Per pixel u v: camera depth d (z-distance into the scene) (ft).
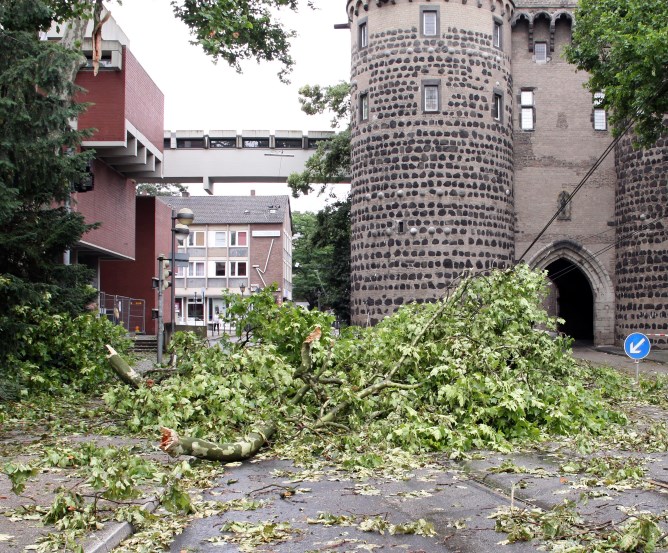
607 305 125.49
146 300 132.57
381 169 110.01
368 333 43.50
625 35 68.69
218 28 54.54
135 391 36.04
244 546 18.38
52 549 17.42
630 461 28.12
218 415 33.04
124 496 21.13
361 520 20.70
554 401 37.60
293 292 273.75
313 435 33.09
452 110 108.47
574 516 19.80
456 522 20.12
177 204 245.04
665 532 18.72
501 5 113.60
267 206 244.01
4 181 47.42
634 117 75.87
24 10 48.19
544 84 126.82
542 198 126.31
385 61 110.01
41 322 50.19
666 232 111.45
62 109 49.11
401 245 108.37
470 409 33.78
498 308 44.45
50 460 26.11
